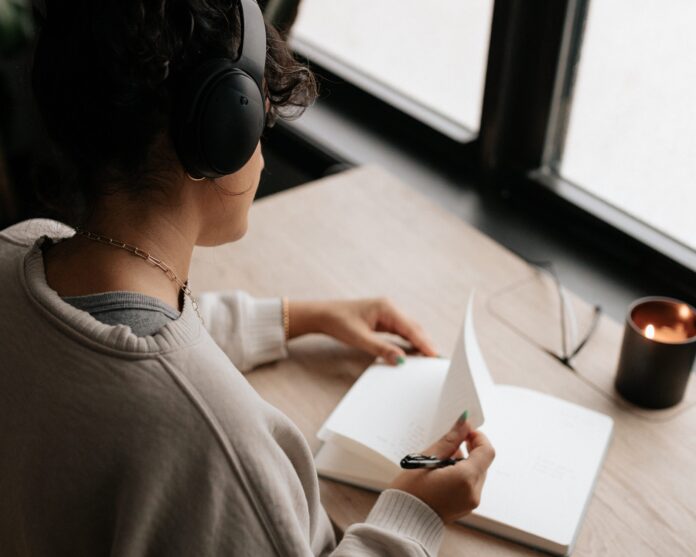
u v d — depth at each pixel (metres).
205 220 0.73
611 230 1.58
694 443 1.07
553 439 1.06
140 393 0.62
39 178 0.73
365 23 1.98
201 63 0.64
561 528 0.94
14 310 0.66
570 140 1.65
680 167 1.46
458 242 1.44
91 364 0.63
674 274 1.50
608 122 1.55
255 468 0.65
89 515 0.64
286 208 1.52
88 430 0.62
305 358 1.21
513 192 1.76
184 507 0.63
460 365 1.01
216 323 1.18
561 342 1.24
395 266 1.38
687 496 1.00
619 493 1.00
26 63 0.70
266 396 1.14
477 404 0.94
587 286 1.54
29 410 0.64
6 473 0.68
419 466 0.91
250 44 0.66
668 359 1.07
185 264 0.72
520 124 1.67
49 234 0.77
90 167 0.66
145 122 0.63
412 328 1.20
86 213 0.68
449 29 1.78
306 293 1.32
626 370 1.12
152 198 0.67
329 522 0.94
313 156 2.02
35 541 0.68
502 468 1.01
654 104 1.46
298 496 0.70
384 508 0.89
